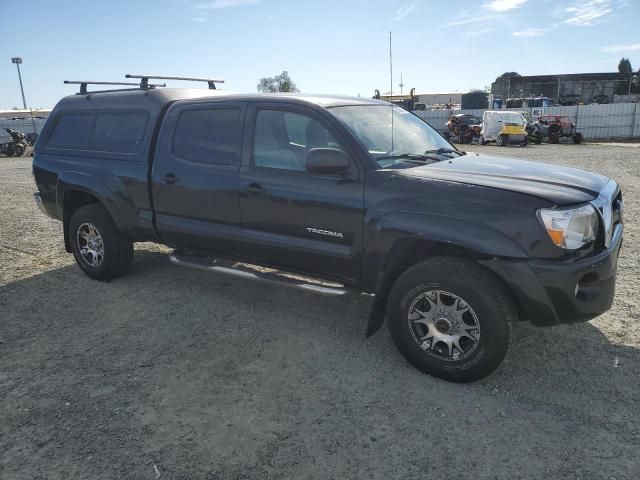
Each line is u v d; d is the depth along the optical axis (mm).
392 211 3441
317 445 2799
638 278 5172
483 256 3184
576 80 47156
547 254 3047
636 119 35781
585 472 2555
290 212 3938
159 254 6414
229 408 3146
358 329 4219
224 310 4641
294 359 3734
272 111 4098
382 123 4195
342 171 3604
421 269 3346
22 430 2969
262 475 2586
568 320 3162
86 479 2578
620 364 3545
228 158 4293
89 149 5277
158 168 4688
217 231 4418
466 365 3270
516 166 3902
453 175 3482
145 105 4910
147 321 4438
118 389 3377
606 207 3373
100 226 5184
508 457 2676
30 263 6199
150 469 2639
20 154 26047
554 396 3201
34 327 4359
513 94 48750
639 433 2830
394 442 2812
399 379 3439
